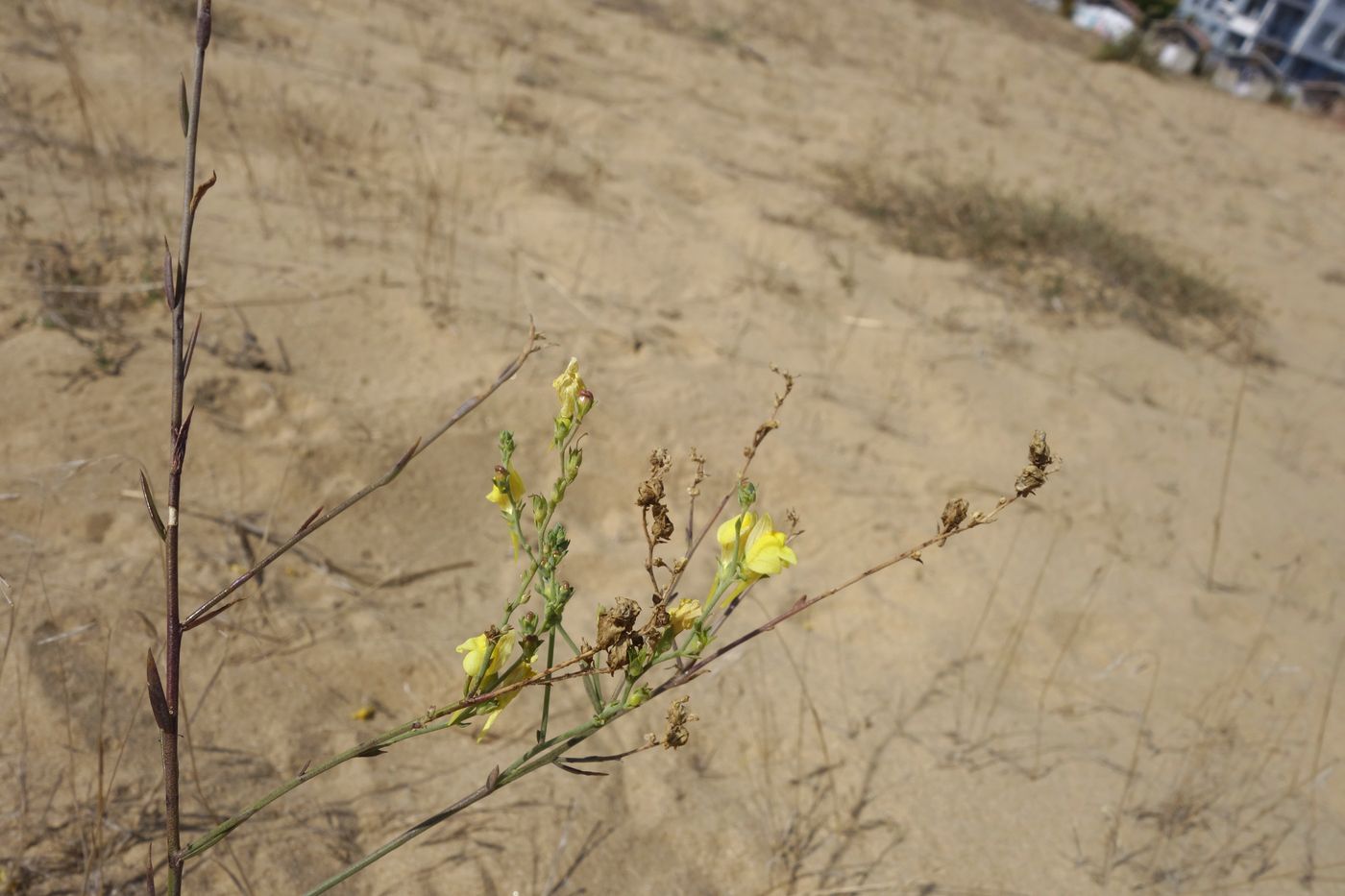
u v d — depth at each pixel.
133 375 2.89
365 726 2.31
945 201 6.89
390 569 2.78
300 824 2.02
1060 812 2.55
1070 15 29.89
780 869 2.25
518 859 2.09
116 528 2.49
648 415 3.59
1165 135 13.02
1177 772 2.79
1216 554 4.00
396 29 7.01
